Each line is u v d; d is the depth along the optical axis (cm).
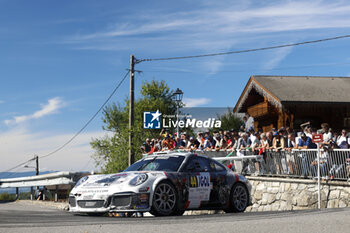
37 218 809
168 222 638
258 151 1545
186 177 891
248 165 1590
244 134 1627
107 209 802
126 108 3306
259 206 1530
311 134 1412
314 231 489
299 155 1372
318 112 2425
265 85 2509
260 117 2728
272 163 1479
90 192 828
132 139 2598
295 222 569
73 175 1986
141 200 802
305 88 2481
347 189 1216
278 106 2356
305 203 1341
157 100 2931
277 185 1455
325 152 1282
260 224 562
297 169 1380
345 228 499
